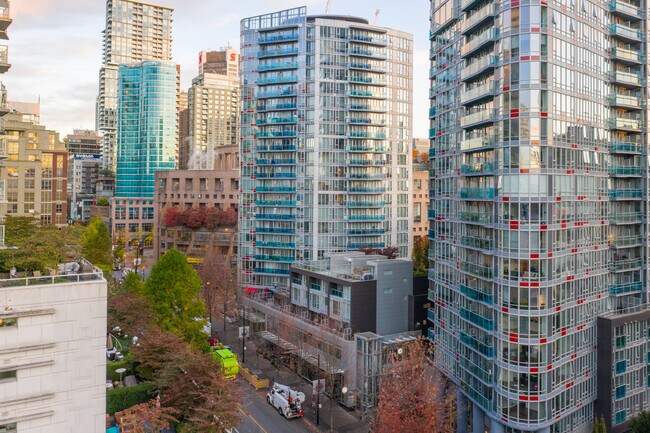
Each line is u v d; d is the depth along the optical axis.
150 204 185.12
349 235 99.50
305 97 97.88
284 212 99.62
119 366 57.50
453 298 57.66
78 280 35.56
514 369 45.06
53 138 124.56
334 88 98.25
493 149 48.56
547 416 45.00
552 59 45.41
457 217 57.22
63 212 125.75
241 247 102.62
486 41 48.38
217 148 168.50
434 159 64.69
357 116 99.50
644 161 55.72
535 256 44.38
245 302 91.69
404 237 106.88
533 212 44.38
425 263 97.38
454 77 59.19
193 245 134.00
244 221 102.25
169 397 45.12
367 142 100.69
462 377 54.38
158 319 62.53
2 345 32.47
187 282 64.69
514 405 45.16
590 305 50.38
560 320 46.25
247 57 103.12
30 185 111.38
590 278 50.28
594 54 50.56
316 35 97.12
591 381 50.50
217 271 100.94
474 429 52.03
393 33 103.88
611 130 53.06
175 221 135.88
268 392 62.12
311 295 77.31
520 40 44.97
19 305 32.94
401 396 45.59
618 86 54.31
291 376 67.81
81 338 35.12
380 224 102.38
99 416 35.84
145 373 52.19
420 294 72.12
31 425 33.50
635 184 56.22
